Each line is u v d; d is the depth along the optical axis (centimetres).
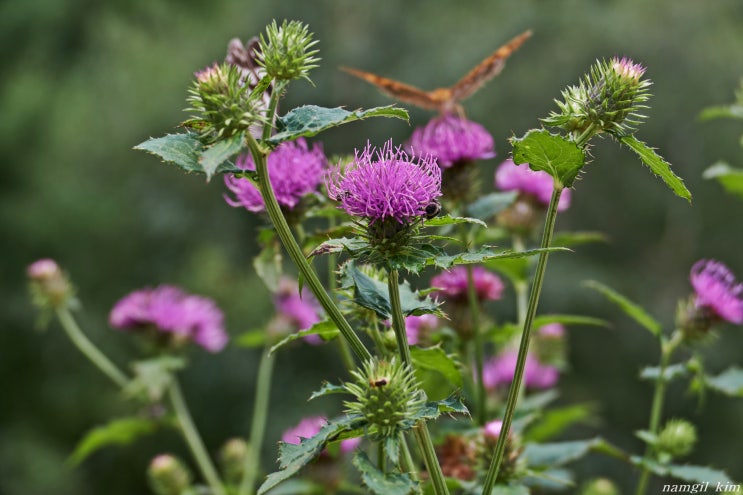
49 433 1864
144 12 2198
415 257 228
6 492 1734
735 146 1838
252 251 1842
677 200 1816
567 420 422
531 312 229
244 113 218
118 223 1919
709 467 347
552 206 233
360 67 1856
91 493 1811
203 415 1642
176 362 470
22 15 2089
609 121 237
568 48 1838
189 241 1894
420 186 234
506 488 302
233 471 493
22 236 1909
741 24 1983
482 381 356
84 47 2145
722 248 1828
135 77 2030
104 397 1822
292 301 502
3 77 2091
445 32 1912
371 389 219
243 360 1639
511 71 1838
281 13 1981
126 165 1972
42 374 1856
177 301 499
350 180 236
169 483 473
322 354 1627
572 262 1730
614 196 1825
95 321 1856
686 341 378
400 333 231
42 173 1975
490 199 384
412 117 1695
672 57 1864
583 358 1667
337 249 231
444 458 349
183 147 219
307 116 222
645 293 1773
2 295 1875
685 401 1614
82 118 1997
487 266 417
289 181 323
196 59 2041
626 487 1497
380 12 1912
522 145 229
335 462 396
